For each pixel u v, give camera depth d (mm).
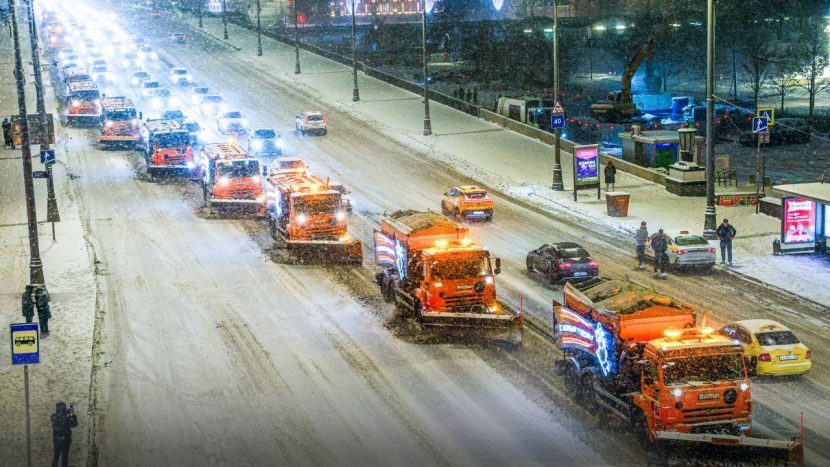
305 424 21125
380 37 123562
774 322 23922
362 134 67625
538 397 22156
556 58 48938
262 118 74875
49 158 42000
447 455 19156
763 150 64812
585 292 22109
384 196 49312
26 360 18188
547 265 32562
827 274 32406
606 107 77250
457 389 22875
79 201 48406
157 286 33219
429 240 28688
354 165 57562
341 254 35500
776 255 35219
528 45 106688
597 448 19188
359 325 28312
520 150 60844
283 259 36750
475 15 140375
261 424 21234
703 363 18344
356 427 20844
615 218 42750
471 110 74188
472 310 26656
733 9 101938
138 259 37094
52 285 33219
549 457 18828
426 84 66062
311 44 123438
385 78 91625
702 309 28797
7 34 121375
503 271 34375
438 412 21500
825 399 21531
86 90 72375
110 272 35188
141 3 187375
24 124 30453
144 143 60438
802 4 101625
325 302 30859
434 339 26797
